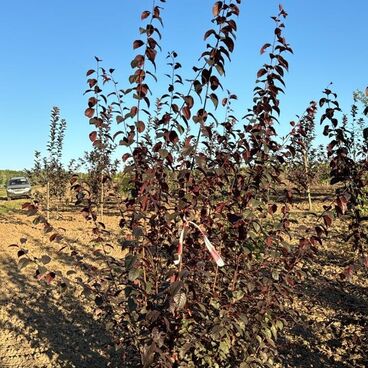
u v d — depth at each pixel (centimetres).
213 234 335
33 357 501
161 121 297
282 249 339
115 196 365
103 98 325
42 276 314
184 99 285
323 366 469
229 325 284
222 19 286
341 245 977
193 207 299
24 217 1809
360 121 915
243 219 304
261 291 322
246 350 316
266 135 329
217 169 298
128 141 306
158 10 302
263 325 312
